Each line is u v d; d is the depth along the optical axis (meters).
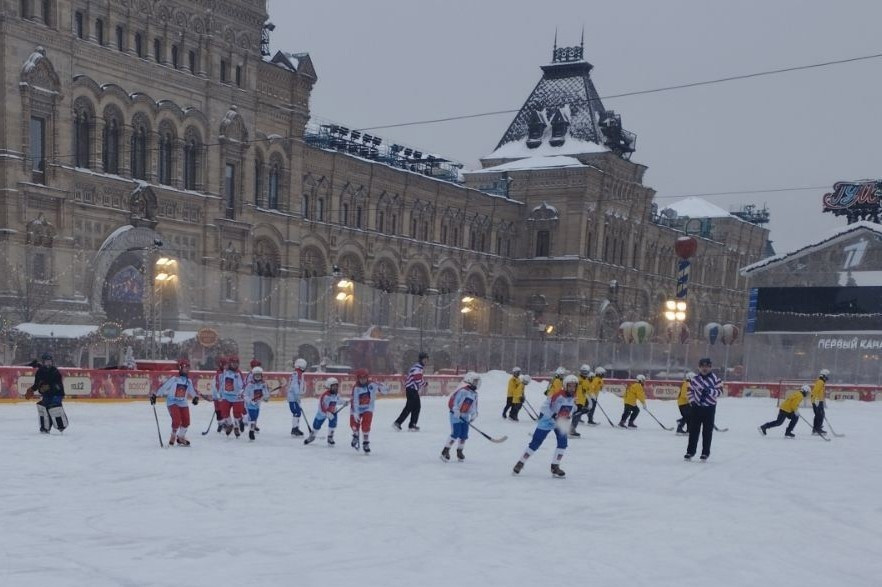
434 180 66.06
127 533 9.77
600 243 76.12
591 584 8.29
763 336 58.59
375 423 25.19
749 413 36.22
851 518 12.49
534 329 66.00
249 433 19.55
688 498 13.69
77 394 26.50
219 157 46.28
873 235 61.16
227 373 19.75
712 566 9.24
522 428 25.30
